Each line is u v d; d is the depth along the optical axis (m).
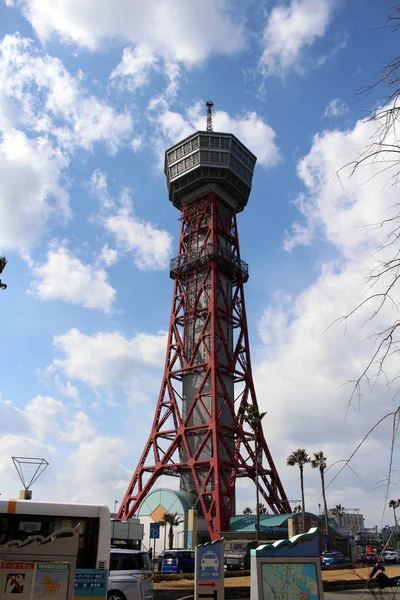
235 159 115.69
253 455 92.88
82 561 20.98
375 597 8.77
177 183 117.25
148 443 99.31
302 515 86.06
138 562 24.66
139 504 94.25
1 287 22.70
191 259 105.56
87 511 21.69
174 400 97.81
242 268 109.38
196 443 95.12
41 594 14.23
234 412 94.31
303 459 95.00
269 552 17.16
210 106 124.31
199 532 87.31
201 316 102.25
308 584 17.00
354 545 95.25
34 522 20.84
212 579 19.62
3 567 14.23
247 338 103.69
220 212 115.06
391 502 6.66
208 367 95.38
